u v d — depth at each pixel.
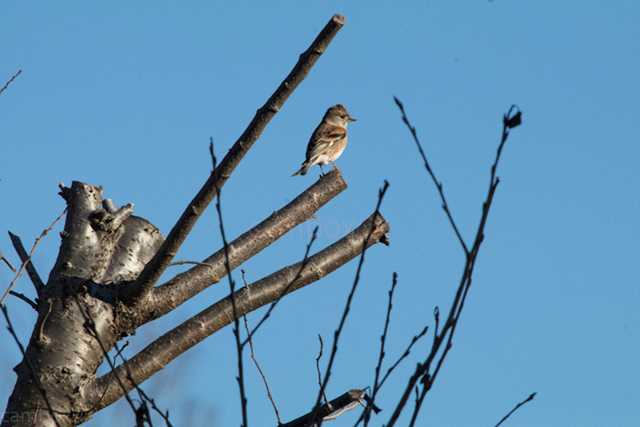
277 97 10.17
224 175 10.47
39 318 10.95
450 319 6.15
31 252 10.15
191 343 11.45
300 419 8.73
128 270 11.77
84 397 10.73
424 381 6.16
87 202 12.01
